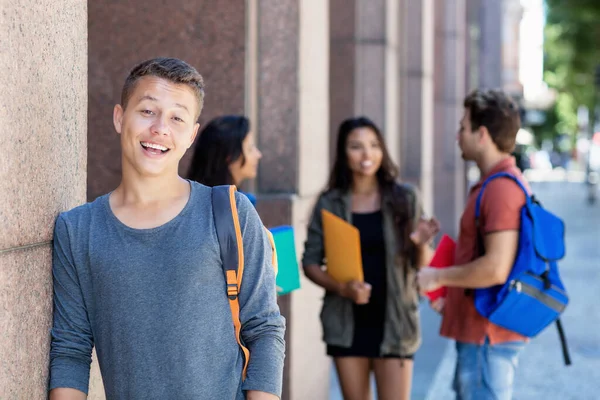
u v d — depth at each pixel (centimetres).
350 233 457
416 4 1272
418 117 1273
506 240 397
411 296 480
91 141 531
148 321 234
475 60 2162
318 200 500
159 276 236
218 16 530
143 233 238
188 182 251
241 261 241
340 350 477
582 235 2283
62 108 266
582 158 7044
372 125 490
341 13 974
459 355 418
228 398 239
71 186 277
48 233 249
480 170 430
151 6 530
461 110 1691
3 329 216
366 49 978
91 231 243
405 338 473
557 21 3550
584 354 909
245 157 427
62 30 266
